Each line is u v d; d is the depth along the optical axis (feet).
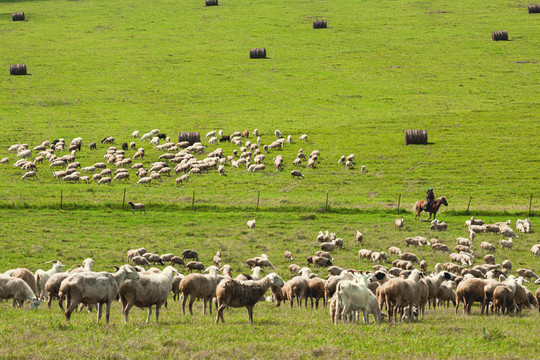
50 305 73.77
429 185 192.34
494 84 318.86
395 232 145.28
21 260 113.70
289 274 108.99
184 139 231.09
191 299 68.23
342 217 160.66
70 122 265.75
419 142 235.20
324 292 82.48
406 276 91.86
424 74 343.46
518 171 203.41
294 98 308.19
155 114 280.92
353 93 313.73
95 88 324.80
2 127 254.68
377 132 251.80
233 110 288.51
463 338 56.08
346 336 55.11
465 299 77.97
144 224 149.69
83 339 50.21
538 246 128.57
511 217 162.91
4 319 58.85
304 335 55.52
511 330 61.77
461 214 165.58
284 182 192.85
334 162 215.51
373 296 67.31
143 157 216.74
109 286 58.18
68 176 189.26
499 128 250.98
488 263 119.14
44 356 44.91
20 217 152.15
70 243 129.70
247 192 181.27
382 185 191.62
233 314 72.18
